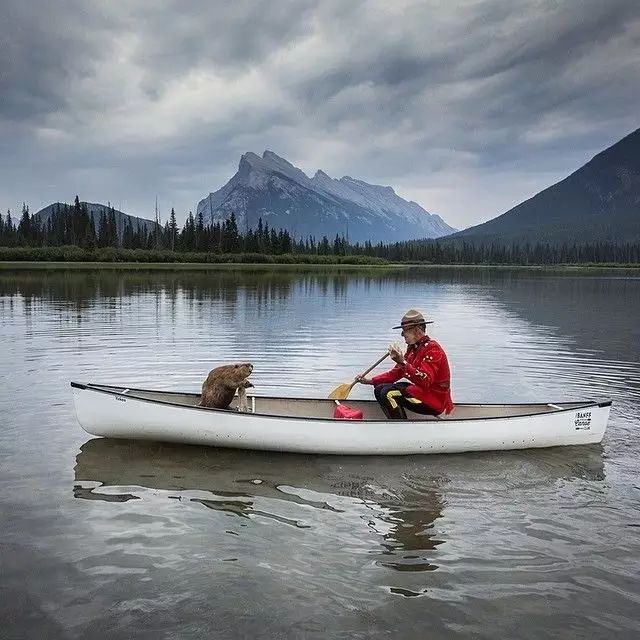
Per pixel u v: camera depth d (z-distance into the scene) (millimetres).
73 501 5551
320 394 10062
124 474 6285
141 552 4625
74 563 4430
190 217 141750
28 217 138625
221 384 7426
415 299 33875
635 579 4434
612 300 35500
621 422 8688
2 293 31688
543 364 13320
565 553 4797
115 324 18719
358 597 4094
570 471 6711
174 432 7008
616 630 3816
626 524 5363
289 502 5703
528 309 28328
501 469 6746
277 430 6887
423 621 3846
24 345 14328
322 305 27719
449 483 6297
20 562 4430
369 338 16406
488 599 4117
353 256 141250
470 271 121875
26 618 3779
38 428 7711
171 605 3941
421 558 4660
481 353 14828
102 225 140375
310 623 3789
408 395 7406
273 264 114938
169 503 5582
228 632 3684
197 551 4664
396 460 6977
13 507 5379
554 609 4027
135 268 79500
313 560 4578
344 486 6152
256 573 4359
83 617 3799
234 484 6117
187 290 36500
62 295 30812
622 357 14289
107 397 6996
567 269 151250
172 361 12531
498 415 8000
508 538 5043
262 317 21609
